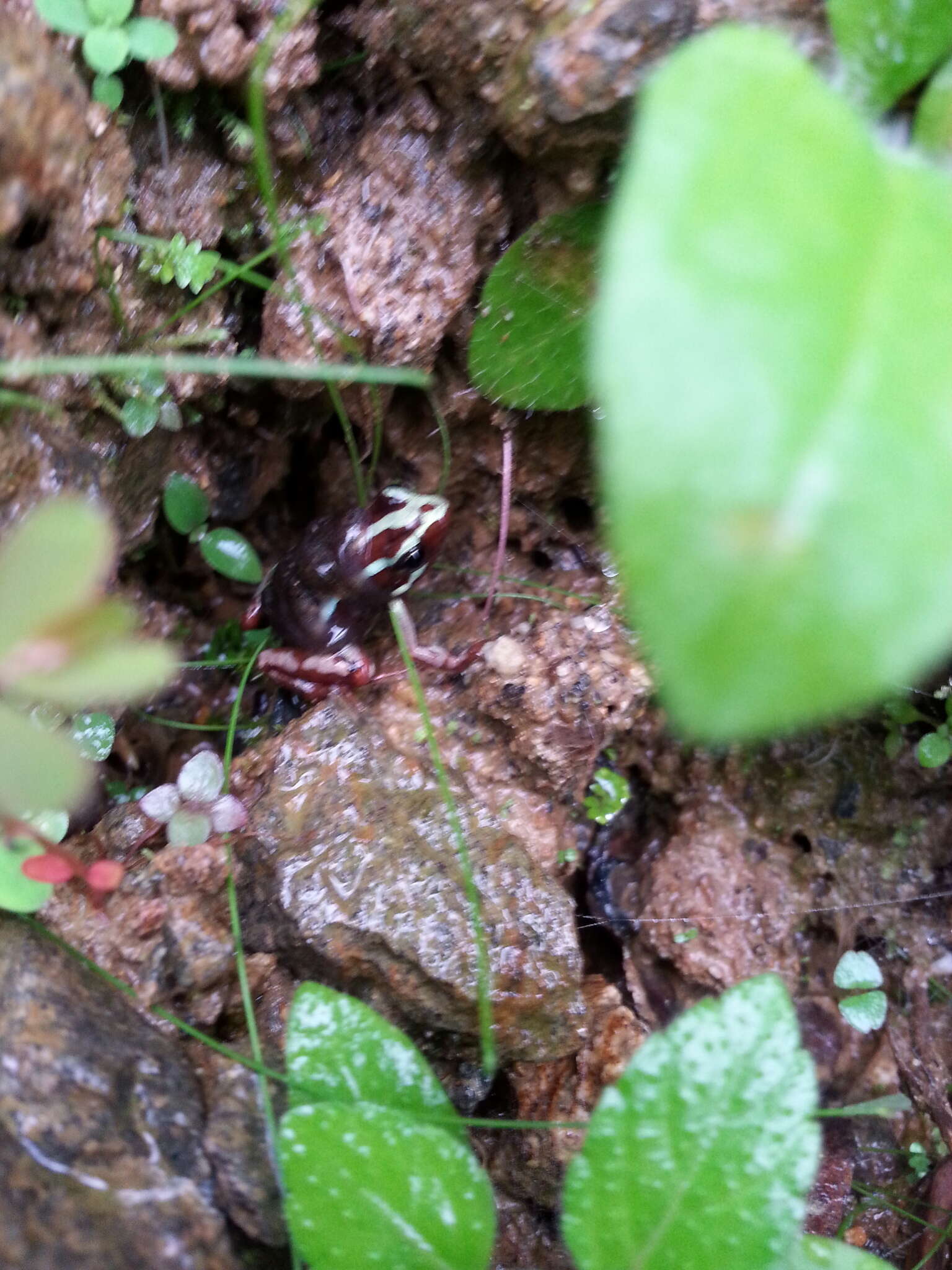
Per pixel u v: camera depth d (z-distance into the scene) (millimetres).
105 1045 59
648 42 62
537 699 84
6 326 62
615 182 69
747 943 87
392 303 78
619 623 85
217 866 72
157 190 75
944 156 57
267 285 77
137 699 88
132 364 60
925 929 88
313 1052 57
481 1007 69
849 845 90
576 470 89
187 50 70
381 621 94
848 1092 84
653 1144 51
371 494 94
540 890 76
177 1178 55
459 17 68
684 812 92
